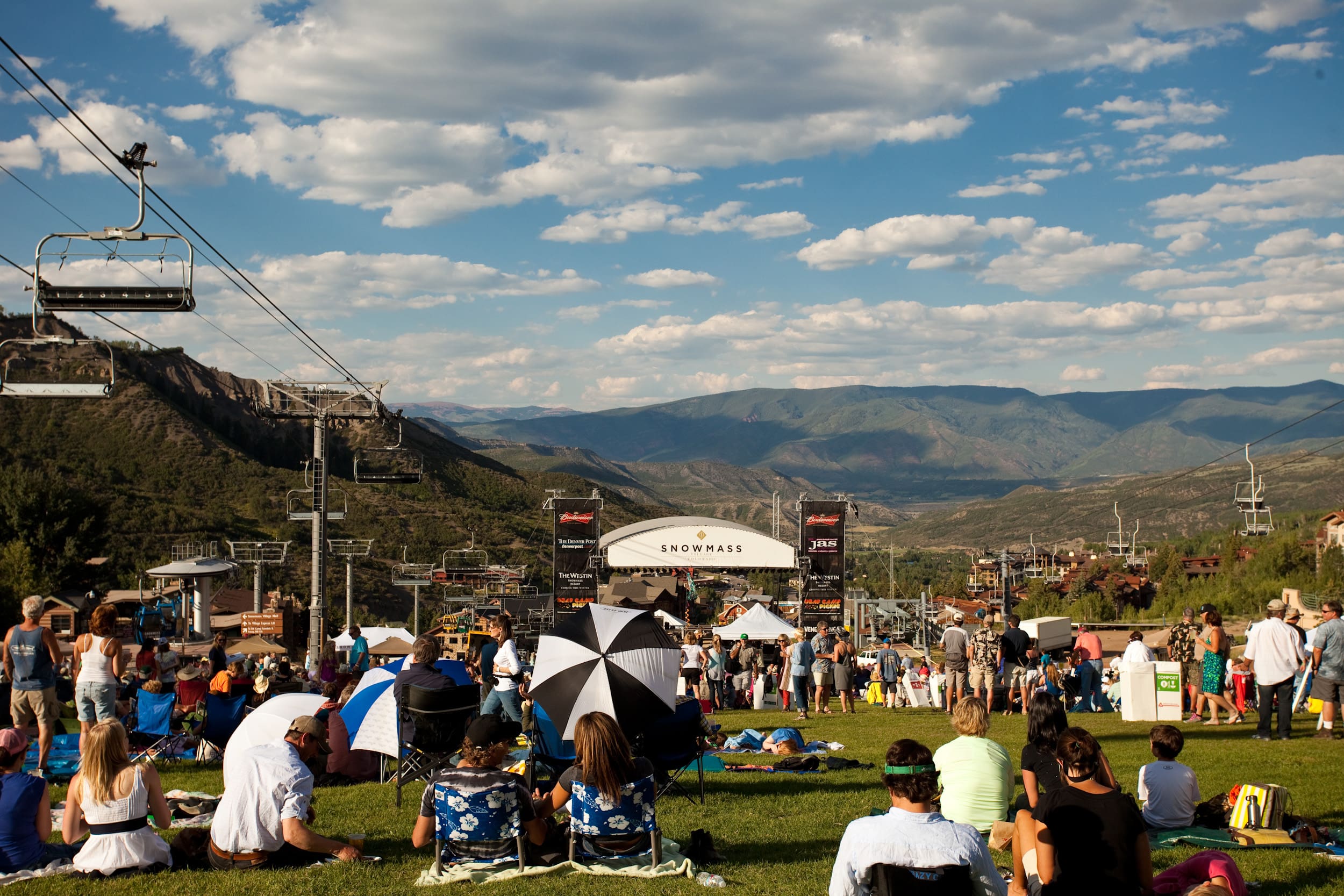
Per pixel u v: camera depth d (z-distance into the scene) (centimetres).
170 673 2266
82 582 6969
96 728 826
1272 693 1509
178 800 1073
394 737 1074
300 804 843
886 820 608
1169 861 837
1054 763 884
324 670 2716
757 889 761
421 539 13012
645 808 806
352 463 17288
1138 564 10644
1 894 761
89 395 1517
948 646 2125
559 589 6334
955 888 584
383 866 834
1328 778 1180
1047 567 12244
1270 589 7538
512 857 806
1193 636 2009
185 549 7269
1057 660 4819
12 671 1231
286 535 11350
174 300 1519
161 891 768
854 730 1914
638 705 970
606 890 748
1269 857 848
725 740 1656
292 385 3606
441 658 1129
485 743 800
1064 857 641
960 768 913
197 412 16138
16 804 820
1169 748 950
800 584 6034
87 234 1503
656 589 9856
